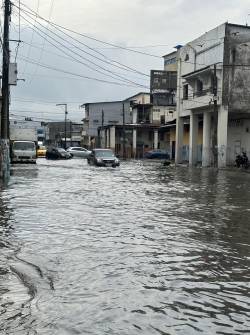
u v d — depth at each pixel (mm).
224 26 41125
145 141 74812
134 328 4887
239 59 41500
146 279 6660
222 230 10578
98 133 89188
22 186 20859
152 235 9812
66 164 45594
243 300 5852
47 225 10789
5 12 23828
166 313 5348
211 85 43094
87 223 11133
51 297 5840
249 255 8219
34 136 46625
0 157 24453
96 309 5426
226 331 4859
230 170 37656
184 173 33969
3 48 24094
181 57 51625
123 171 35594
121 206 14406
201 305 5645
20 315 5211
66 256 7926
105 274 6875
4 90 24250
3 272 6961
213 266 7445
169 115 74750
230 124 46438
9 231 10047
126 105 92875
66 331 4770
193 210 13844
